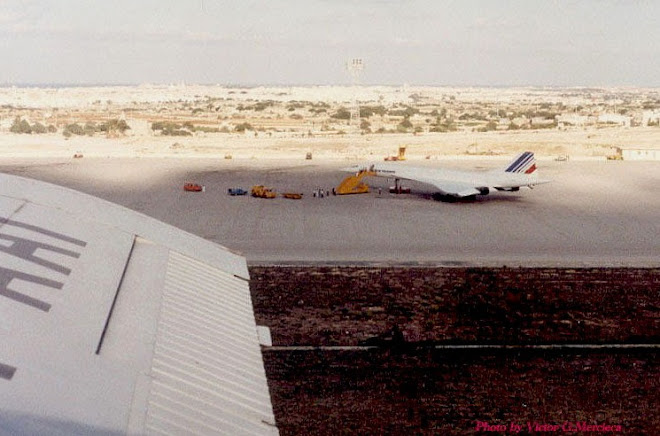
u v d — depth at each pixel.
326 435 28.89
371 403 30.86
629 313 38.47
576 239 66.81
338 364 33.59
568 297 40.06
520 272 42.28
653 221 75.56
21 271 11.71
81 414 8.53
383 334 36.53
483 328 37.06
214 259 16.53
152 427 9.02
